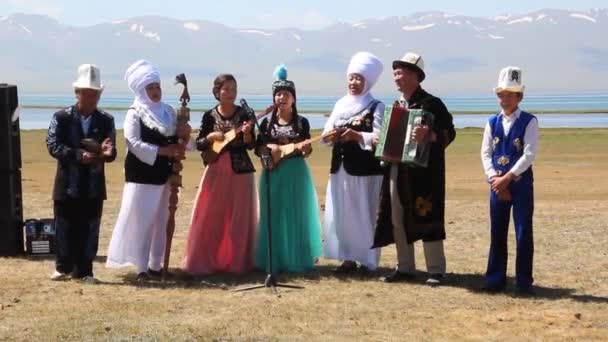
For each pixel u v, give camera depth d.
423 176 9.35
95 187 9.52
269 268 9.42
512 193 8.98
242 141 9.94
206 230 9.95
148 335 7.54
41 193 16.92
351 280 9.73
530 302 8.75
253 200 10.09
